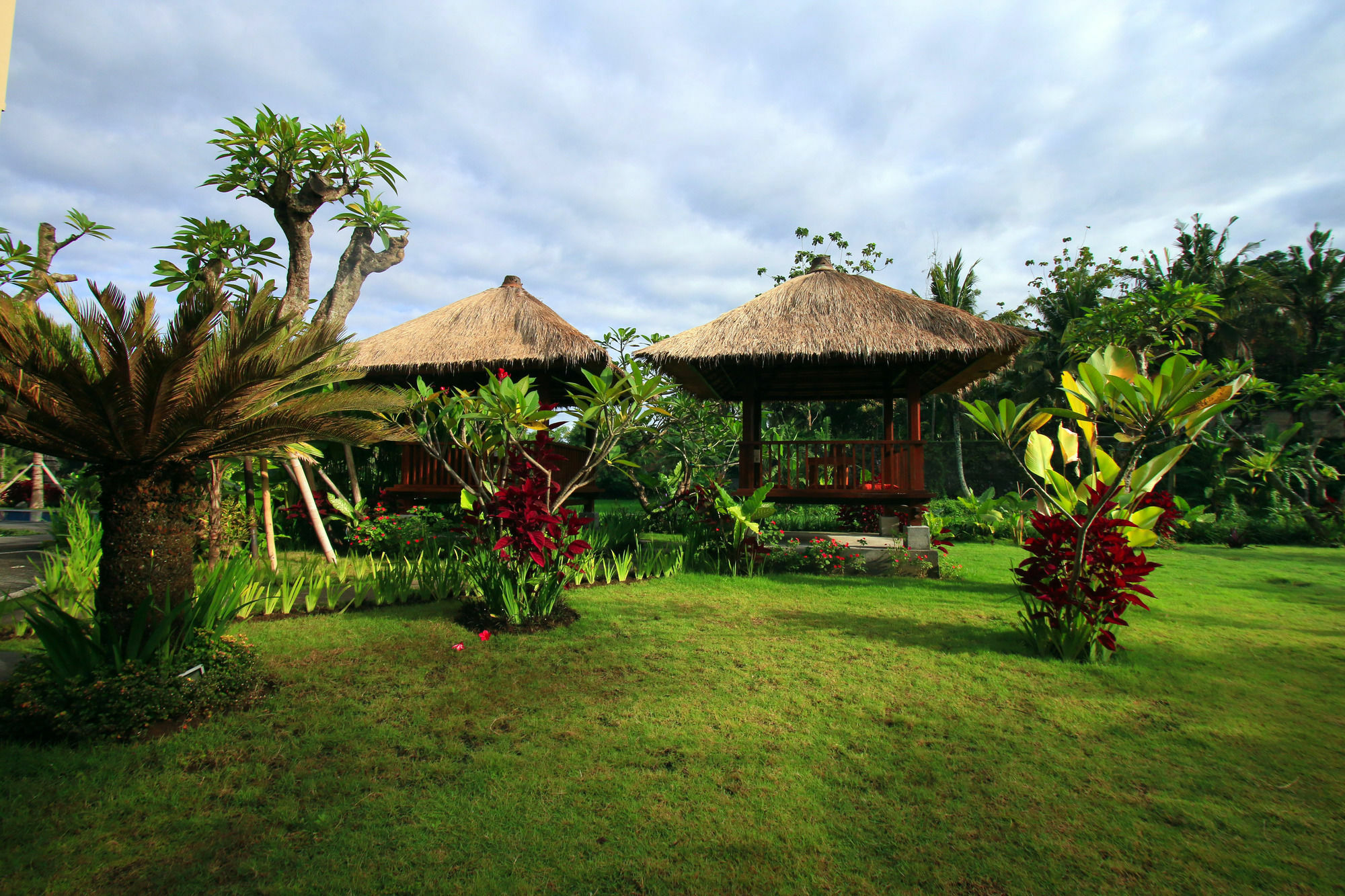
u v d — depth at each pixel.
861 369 10.12
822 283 9.36
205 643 3.48
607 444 5.71
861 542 8.54
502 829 2.32
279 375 3.64
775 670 4.12
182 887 1.98
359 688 3.69
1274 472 13.95
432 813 2.41
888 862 2.17
